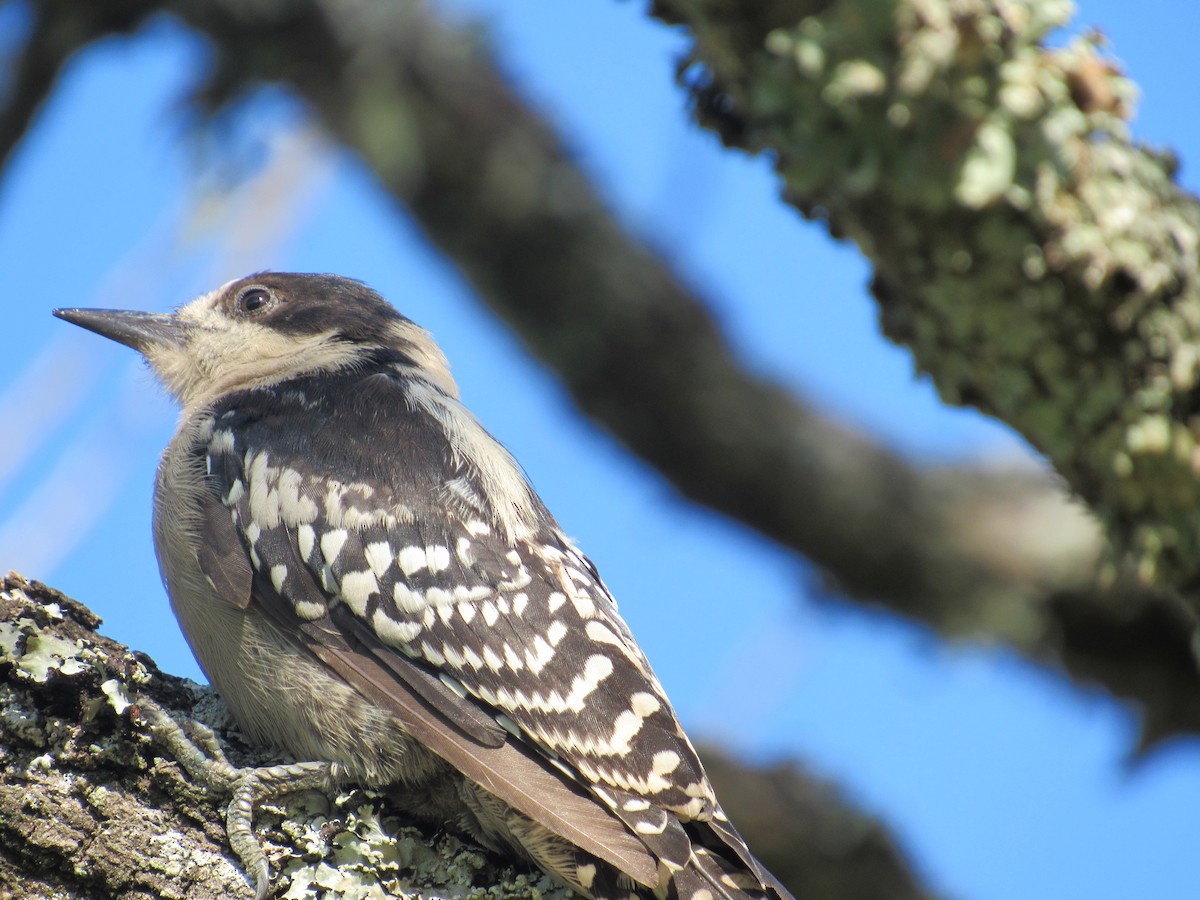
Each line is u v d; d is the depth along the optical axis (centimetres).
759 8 636
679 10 655
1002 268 646
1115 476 668
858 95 630
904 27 627
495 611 841
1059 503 1103
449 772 820
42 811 716
